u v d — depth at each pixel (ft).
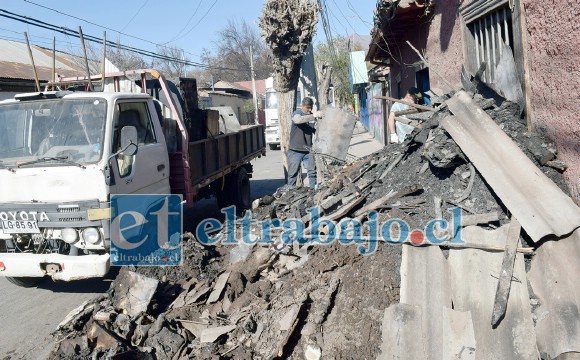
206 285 15.17
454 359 10.21
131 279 14.70
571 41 11.73
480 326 10.39
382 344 11.14
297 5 30.04
